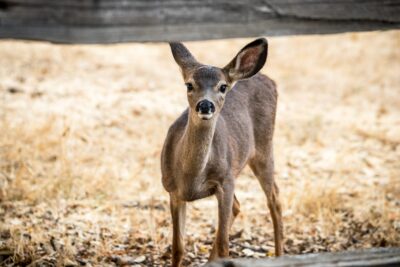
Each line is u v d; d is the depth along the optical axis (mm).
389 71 20922
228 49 21922
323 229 10562
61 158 12266
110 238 9844
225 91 8328
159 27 5598
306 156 14211
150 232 10070
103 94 16797
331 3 6129
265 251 9945
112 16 5441
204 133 8055
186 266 9195
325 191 11820
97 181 11797
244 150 9531
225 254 8508
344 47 22953
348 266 5668
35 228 9867
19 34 5191
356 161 14211
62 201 11023
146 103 16438
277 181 12750
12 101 15641
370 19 6246
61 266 8633
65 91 16688
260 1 5883
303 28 6070
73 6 5320
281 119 16312
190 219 10953
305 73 20516
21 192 11180
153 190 11914
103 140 14000
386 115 17391
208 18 5734
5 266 8586
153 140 14125
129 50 21359
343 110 17531
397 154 14750
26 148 12914
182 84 18359
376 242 10148
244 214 11180
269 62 21344
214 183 8680
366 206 11539
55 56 19609
